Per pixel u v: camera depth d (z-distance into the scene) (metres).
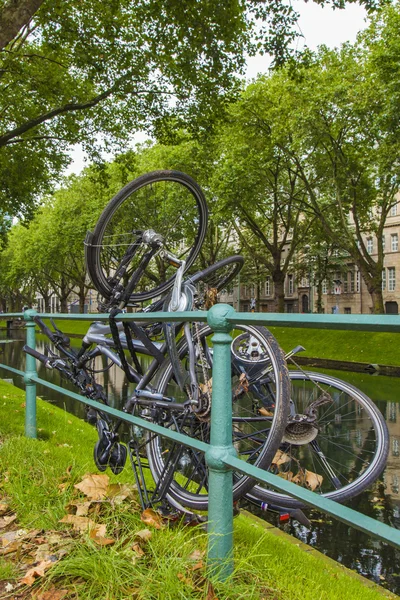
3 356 21.30
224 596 1.73
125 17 11.44
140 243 3.00
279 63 10.51
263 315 1.66
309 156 21.20
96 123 14.83
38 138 14.92
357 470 2.61
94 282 3.01
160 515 2.44
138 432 6.02
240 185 21.28
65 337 3.54
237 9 9.36
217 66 10.98
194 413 2.47
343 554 4.05
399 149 16.41
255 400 2.69
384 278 45.00
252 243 36.28
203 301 2.88
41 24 11.55
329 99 17.64
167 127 13.63
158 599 1.67
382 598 2.30
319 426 2.73
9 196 17.75
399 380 14.52
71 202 36.88
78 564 1.88
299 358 19.09
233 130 21.55
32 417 4.58
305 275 42.12
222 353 1.85
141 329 2.79
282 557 2.43
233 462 1.79
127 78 12.35
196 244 3.34
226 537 1.87
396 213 43.75
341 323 1.38
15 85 13.89
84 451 4.32
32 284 59.66
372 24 17.61
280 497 2.47
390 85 15.07
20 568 1.99
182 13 9.45
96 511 2.47
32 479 3.02
